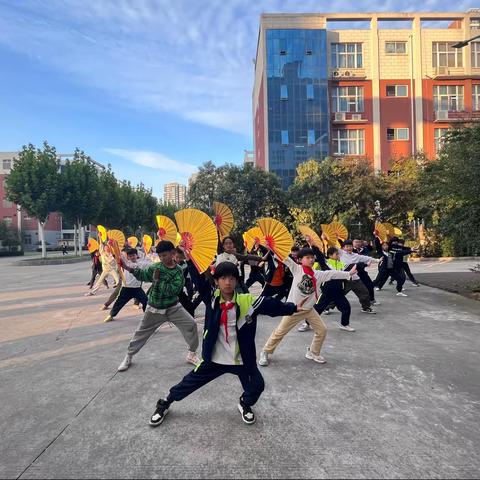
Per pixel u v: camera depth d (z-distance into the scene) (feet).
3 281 52.54
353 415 11.74
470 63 118.42
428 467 9.12
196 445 10.12
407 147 118.42
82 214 100.94
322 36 120.06
